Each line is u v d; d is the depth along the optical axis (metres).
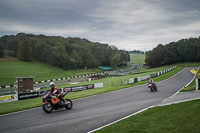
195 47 107.31
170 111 8.98
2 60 87.38
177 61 114.44
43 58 100.06
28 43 95.62
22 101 18.62
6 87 44.62
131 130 6.63
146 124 7.22
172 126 6.73
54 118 9.16
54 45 107.88
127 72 85.06
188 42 110.62
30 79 31.95
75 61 98.00
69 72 87.38
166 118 7.83
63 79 61.06
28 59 94.94
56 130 7.20
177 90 19.80
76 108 11.80
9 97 19.09
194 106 9.52
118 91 21.22
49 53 98.94
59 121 8.50
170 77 40.50
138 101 13.66
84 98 16.67
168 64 112.56
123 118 8.42
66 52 108.56
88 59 109.12
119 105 12.31
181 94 16.00
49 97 10.47
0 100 18.28
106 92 20.86
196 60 109.56
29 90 31.73
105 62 128.38
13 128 7.74
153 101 13.22
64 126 7.68
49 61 97.19
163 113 8.71
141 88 23.17
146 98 15.06
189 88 18.55
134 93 18.70
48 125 7.93
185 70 59.84
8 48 109.69
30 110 11.95
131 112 9.84
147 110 9.63
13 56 103.75
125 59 137.75
